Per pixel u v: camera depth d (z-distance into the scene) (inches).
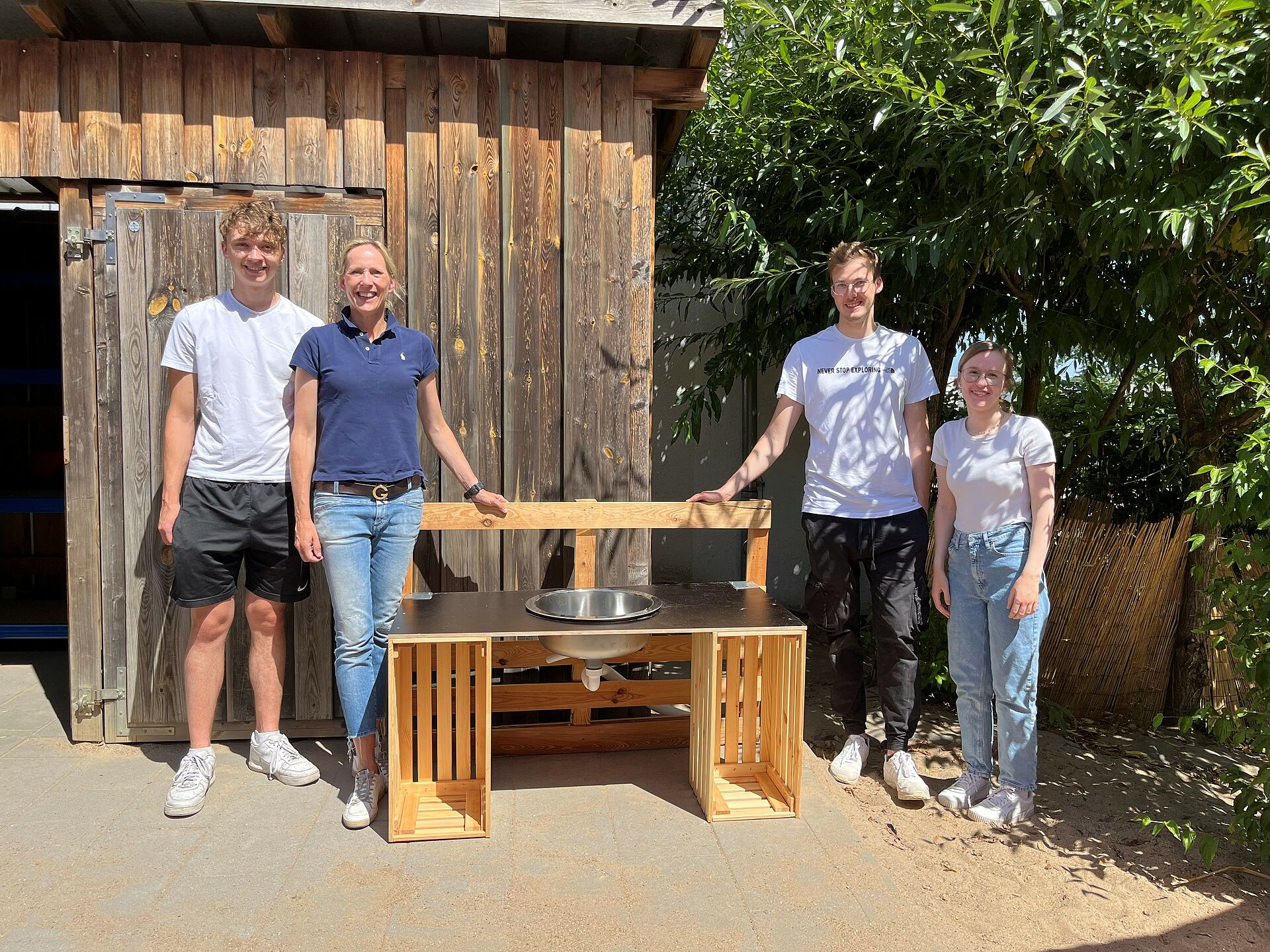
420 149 128.7
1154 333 137.4
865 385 119.0
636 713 141.6
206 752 114.3
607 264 132.8
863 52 129.2
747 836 103.7
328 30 126.6
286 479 113.3
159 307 124.7
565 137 130.2
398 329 108.9
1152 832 106.9
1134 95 116.6
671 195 187.9
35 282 190.9
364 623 106.5
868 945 84.0
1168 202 111.1
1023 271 138.5
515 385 132.3
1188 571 151.0
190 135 124.3
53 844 99.1
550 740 127.2
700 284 194.1
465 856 98.0
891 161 147.6
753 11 134.9
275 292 113.9
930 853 104.2
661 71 132.7
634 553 135.9
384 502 106.5
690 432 188.1
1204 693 152.0
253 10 116.5
